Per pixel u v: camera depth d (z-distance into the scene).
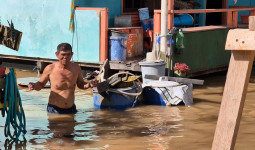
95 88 8.54
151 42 12.44
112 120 7.48
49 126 7.07
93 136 6.51
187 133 6.70
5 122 6.97
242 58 3.42
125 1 13.11
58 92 7.89
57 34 12.23
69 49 7.78
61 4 12.04
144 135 6.57
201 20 14.27
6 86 6.35
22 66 13.58
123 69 10.85
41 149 5.91
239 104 3.42
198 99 9.24
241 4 15.98
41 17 12.48
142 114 7.94
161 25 10.52
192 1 14.13
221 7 15.62
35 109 8.24
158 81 9.08
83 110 8.26
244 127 7.07
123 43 11.14
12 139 6.34
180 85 8.87
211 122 7.37
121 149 5.90
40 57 12.68
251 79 11.66
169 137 6.47
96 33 11.45
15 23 13.06
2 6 13.23
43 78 7.93
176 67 10.29
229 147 3.45
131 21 12.57
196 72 11.27
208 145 6.11
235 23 12.65
